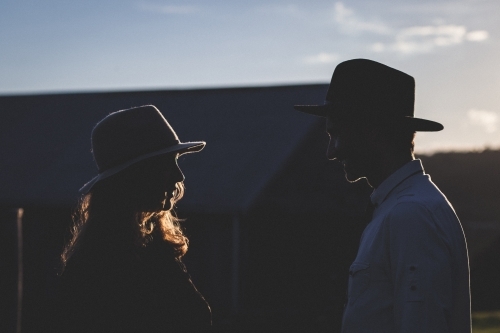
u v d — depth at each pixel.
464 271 2.41
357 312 2.38
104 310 2.53
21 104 20.41
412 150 2.61
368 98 2.53
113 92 19.56
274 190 14.16
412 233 2.27
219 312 13.25
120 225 2.72
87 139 17.56
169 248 3.05
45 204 15.21
